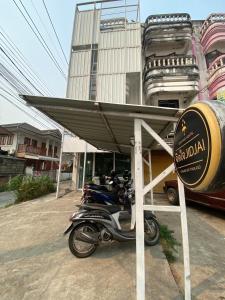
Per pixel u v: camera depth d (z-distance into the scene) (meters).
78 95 9.95
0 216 6.15
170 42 11.34
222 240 4.23
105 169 10.65
